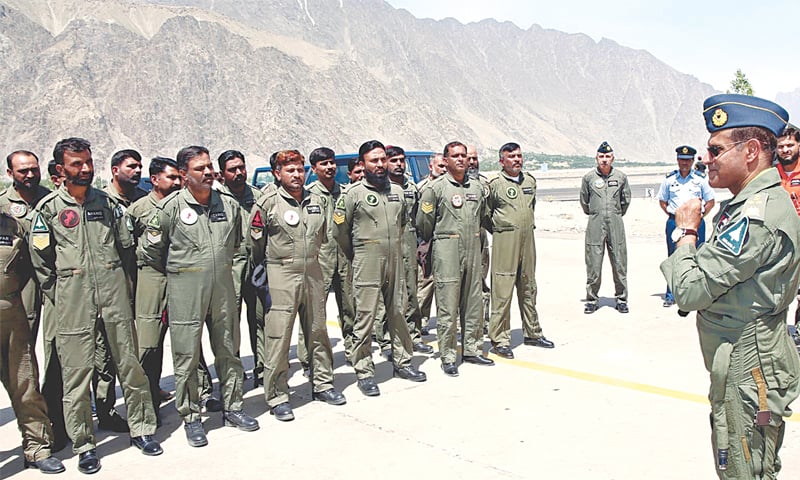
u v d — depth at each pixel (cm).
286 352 481
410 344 555
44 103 16475
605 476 370
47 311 418
